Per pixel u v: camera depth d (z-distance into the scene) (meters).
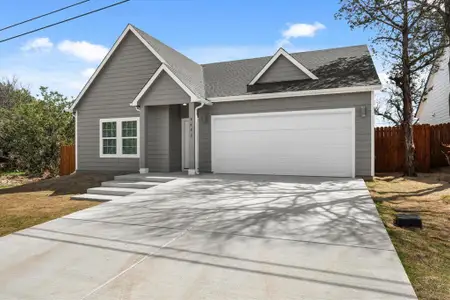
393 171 12.70
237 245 4.12
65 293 2.99
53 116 19.44
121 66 13.38
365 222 4.97
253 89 11.76
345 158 10.38
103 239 4.53
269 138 11.27
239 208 6.07
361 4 11.48
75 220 5.60
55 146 18.95
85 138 13.99
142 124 11.59
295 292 2.88
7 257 3.94
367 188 8.10
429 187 8.68
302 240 4.23
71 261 3.76
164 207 6.36
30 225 6.04
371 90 9.98
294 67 11.69
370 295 2.79
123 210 6.25
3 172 19.33
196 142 11.60
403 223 4.95
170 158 12.43
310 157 10.77
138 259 3.76
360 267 3.36
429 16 10.21
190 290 2.97
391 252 3.77
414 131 12.59
